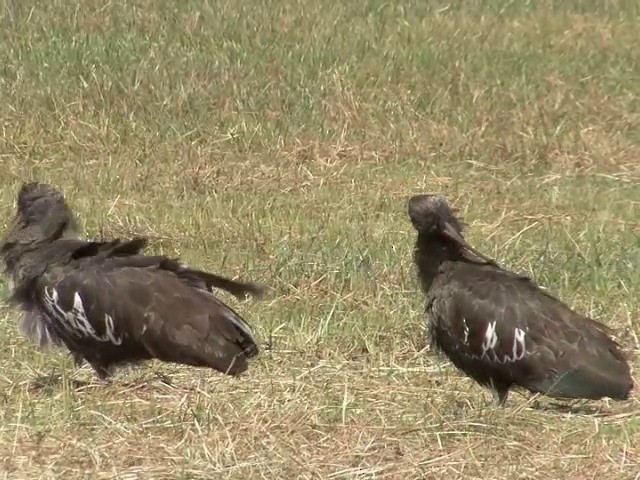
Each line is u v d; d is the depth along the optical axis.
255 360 11.84
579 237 16.02
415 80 22.25
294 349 12.20
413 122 20.88
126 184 18.34
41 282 11.12
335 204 17.61
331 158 19.69
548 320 10.65
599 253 15.22
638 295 13.81
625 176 19.44
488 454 9.84
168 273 10.88
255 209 17.17
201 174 18.67
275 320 12.94
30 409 10.49
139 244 11.22
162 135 20.23
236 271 14.52
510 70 23.06
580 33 25.78
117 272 10.86
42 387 11.22
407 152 20.09
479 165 19.75
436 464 9.61
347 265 14.50
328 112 20.95
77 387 11.23
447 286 11.16
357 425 10.33
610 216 17.28
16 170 18.88
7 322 12.86
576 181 19.17
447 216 11.45
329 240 15.68
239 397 10.91
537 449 9.98
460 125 20.91
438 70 22.84
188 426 10.14
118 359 11.06
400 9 26.20
